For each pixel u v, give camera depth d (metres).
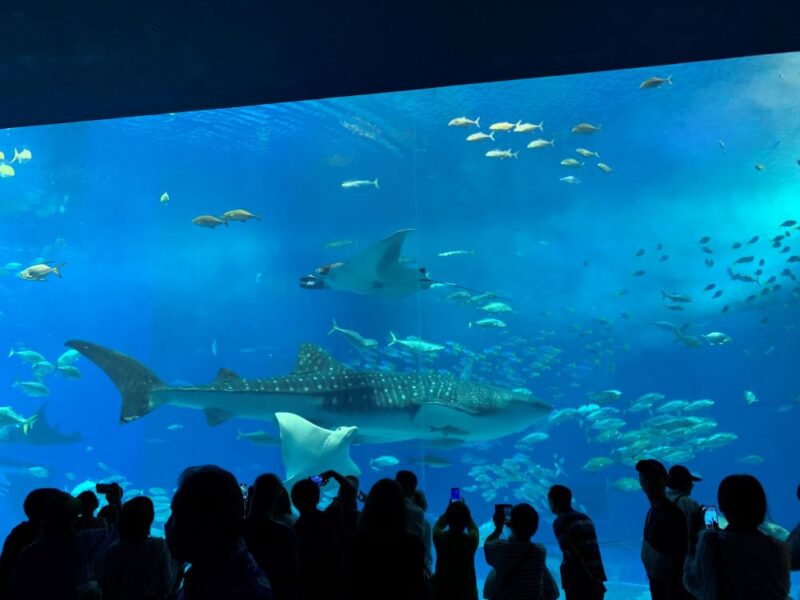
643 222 34.22
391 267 14.52
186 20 3.77
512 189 34.34
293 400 10.88
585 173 32.59
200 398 10.30
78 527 3.32
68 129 30.92
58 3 3.57
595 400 13.72
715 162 29.95
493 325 15.25
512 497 20.66
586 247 36.31
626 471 28.67
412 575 2.31
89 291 48.94
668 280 35.12
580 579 3.17
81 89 4.57
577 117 27.89
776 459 45.56
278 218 42.09
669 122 27.28
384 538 2.33
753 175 30.02
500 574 3.06
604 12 3.85
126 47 4.05
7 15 3.67
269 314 48.38
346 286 14.97
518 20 3.90
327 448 9.04
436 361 29.39
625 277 36.12
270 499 2.51
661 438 13.77
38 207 38.06
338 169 35.81
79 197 38.06
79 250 44.03
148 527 2.75
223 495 1.60
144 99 4.76
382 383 11.59
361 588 2.31
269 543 2.44
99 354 9.88
